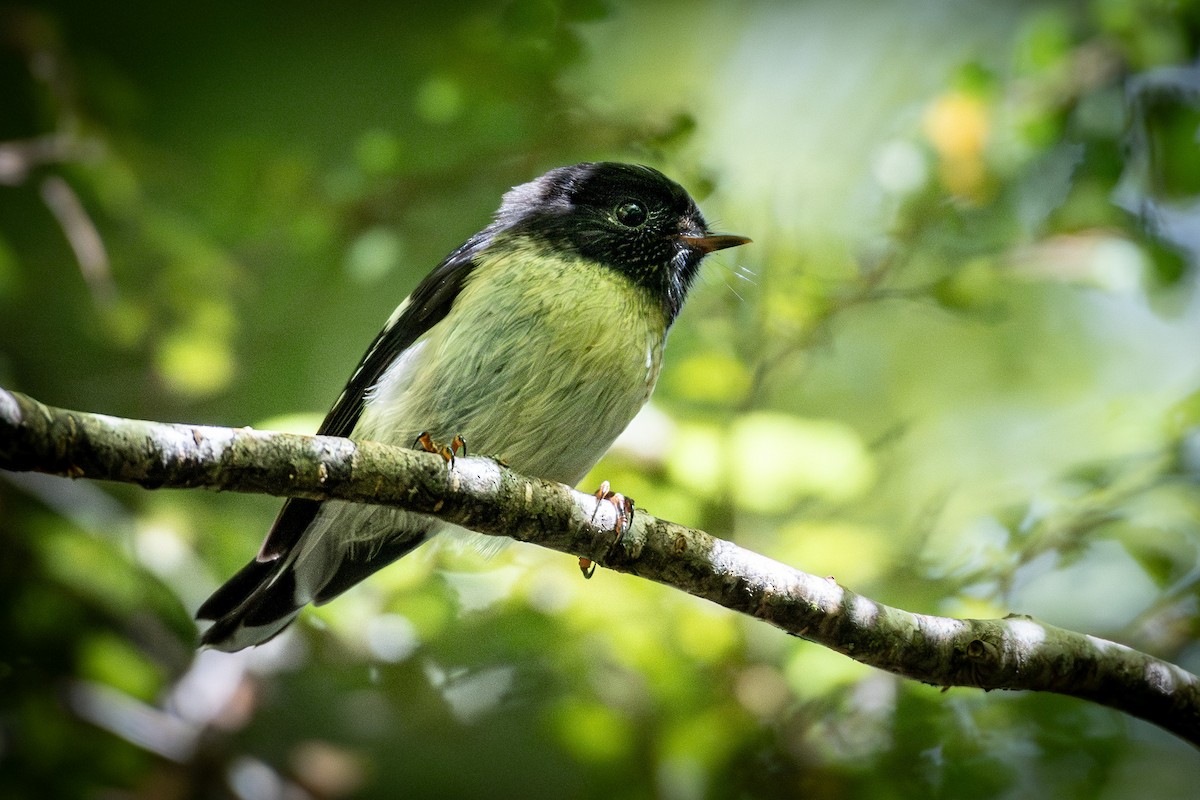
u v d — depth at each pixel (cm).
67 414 549
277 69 1377
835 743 911
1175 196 1112
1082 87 1136
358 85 1377
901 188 1112
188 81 1385
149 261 1283
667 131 1110
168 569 1048
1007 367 1386
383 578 998
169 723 1049
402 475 652
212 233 1266
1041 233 1114
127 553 1036
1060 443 1271
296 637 1064
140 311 1209
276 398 1287
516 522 693
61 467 546
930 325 1396
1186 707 717
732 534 990
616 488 998
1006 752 898
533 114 1146
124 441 559
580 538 708
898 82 1344
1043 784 888
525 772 1166
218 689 1055
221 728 1035
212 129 1384
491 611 978
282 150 1216
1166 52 1112
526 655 1048
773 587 714
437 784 1163
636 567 718
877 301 1207
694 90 1351
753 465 980
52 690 1052
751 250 1124
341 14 1355
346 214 1182
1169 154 1112
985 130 1070
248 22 1367
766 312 1072
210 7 1362
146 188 1348
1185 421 1008
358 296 1320
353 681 1068
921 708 883
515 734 1165
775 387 1148
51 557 1040
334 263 1230
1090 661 714
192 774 1024
